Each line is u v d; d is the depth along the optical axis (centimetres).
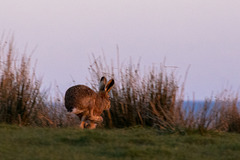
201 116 3756
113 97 4472
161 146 2844
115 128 4256
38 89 4066
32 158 2350
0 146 2595
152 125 4334
